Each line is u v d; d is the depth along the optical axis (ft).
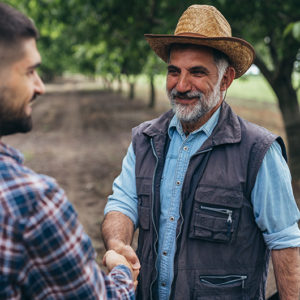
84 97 96.99
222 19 4.75
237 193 4.41
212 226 4.43
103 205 17.52
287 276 4.46
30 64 2.65
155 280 4.73
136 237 13.48
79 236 2.65
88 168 24.97
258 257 4.64
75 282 2.61
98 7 17.35
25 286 2.52
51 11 20.30
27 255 2.47
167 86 4.90
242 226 4.46
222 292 4.45
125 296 3.21
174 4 14.52
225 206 4.42
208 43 4.47
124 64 30.76
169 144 5.01
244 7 13.71
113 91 115.03
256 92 108.27
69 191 19.83
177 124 4.97
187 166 4.75
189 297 4.48
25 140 36.88
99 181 21.72
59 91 124.57
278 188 4.40
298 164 18.33
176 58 4.67
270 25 14.62
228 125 4.70
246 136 4.55
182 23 4.77
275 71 17.78
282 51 15.83
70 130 43.39
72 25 20.77
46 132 41.93
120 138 37.32
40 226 2.44
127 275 3.51
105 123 49.06
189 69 4.60
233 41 4.42
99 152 30.48
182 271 4.50
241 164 4.45
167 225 4.74
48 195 2.52
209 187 4.49
